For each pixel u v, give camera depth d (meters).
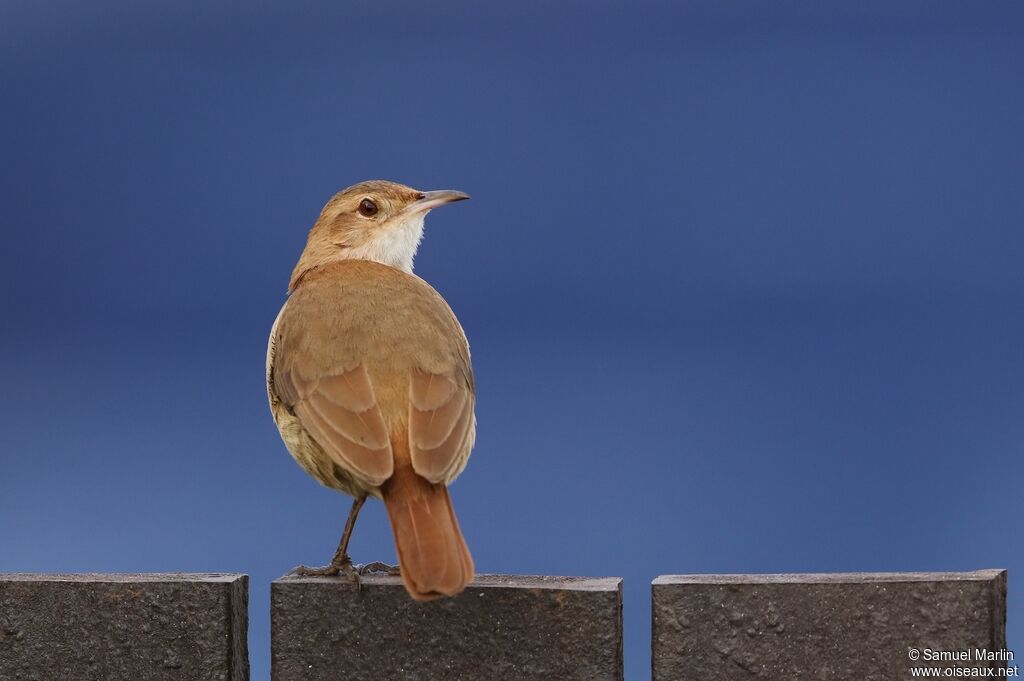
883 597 9.59
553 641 9.87
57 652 10.22
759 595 9.68
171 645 10.16
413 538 10.23
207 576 10.34
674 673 9.73
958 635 9.53
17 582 10.23
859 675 9.61
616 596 9.88
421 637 10.01
